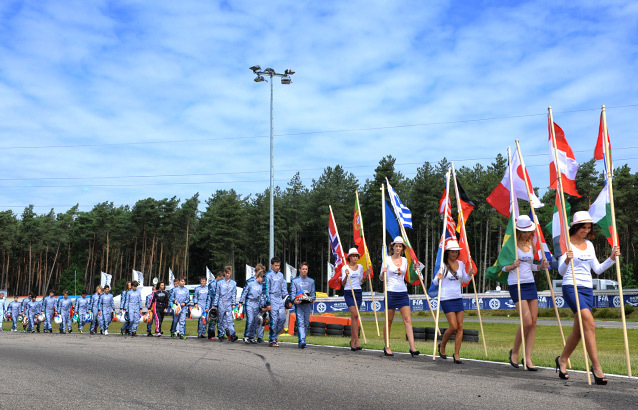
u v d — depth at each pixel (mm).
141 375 8219
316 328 18469
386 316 10609
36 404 6090
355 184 83750
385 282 10641
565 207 8094
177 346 13445
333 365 9047
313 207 79625
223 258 80438
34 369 9016
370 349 12055
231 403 6074
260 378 7789
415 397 6223
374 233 78562
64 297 24656
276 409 5750
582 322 7297
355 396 6344
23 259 101750
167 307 20094
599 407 5582
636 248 71375
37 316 25672
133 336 19844
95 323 22641
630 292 33469
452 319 9484
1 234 93938
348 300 12008
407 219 12227
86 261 98625
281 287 13500
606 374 7906
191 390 6895
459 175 74625
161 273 93438
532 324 8602
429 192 72250
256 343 14609
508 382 7184
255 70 26391
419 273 11156
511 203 9219
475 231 70938
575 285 7352
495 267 9086
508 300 36000
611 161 8039
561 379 7469
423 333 16547
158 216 88688
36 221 98812
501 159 73062
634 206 68125
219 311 16000
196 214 97875
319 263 92188
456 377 7637
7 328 33156
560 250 7902
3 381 7727
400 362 9438
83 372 8586
